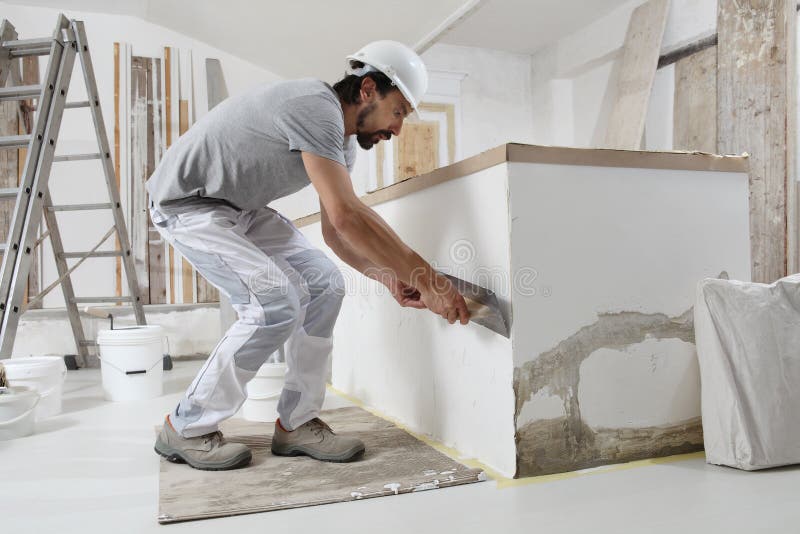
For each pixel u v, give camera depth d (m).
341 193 1.49
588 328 1.59
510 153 1.50
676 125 4.37
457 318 1.63
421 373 2.03
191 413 1.69
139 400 2.86
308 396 1.78
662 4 4.50
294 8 4.36
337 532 1.23
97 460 1.83
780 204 3.54
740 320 1.58
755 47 3.73
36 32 4.41
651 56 4.55
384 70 1.62
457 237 1.77
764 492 1.38
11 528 1.30
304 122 1.52
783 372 1.57
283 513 1.35
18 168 4.23
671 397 1.69
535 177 1.53
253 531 1.25
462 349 1.76
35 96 3.11
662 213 1.68
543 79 5.88
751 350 1.57
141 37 4.63
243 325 1.68
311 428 1.77
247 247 1.70
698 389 1.73
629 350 1.64
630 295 1.64
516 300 1.51
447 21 4.56
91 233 4.42
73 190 4.38
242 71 4.91
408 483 1.49
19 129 4.26
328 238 1.94
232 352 1.66
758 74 3.71
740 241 1.78
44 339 4.12
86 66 3.36
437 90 5.64
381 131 1.75
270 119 1.57
